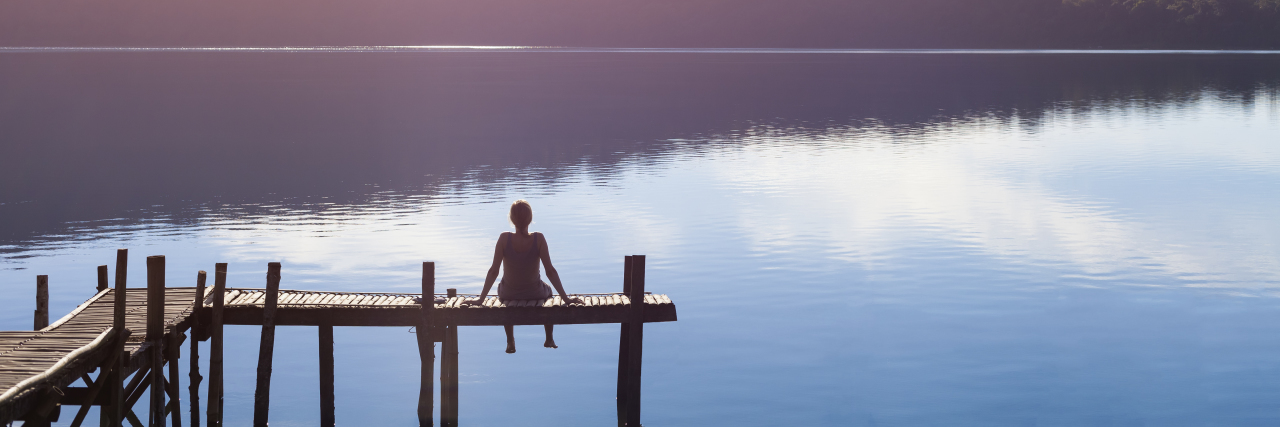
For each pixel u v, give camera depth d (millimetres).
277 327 11875
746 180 24047
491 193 22172
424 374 8727
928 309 12594
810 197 21406
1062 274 14320
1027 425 8906
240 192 22547
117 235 17469
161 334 7965
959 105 48375
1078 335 11461
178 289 9633
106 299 9367
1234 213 19141
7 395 6062
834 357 10766
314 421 9023
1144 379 10023
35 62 89812
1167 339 11305
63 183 24047
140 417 9102
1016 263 15031
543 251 8758
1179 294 13203
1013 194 21672
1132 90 58281
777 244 16531
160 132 36094
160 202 21156
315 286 13617
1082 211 19516
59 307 12570
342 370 10391
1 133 35312
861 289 13586
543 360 10773
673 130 36844
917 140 33406
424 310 8508
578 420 9141
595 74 75125
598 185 23328
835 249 16109
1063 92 56938
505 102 49969
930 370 10352
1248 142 31891
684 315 12398
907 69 82500
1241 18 137375
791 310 12602
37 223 18656
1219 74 73750
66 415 9078
